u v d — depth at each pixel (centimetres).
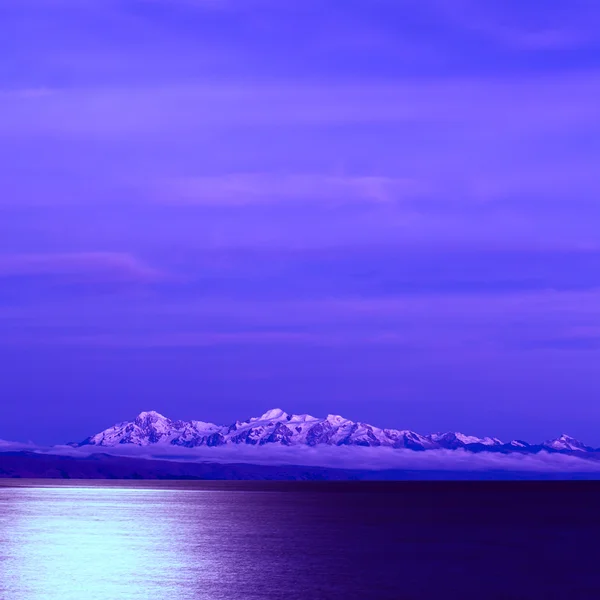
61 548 15925
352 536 18475
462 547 15975
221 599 10112
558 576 11925
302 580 11600
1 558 14288
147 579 11769
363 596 10281
